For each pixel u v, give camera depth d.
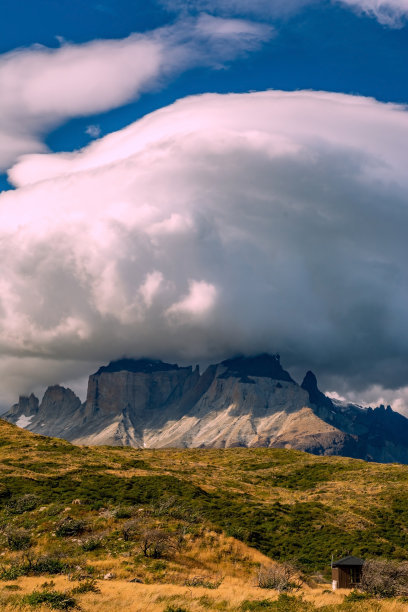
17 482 97.25
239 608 44.38
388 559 79.38
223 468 153.12
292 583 61.72
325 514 102.00
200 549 72.44
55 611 41.91
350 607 42.84
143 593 48.94
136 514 81.75
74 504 85.50
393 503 112.44
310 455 176.12
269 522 92.06
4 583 52.72
